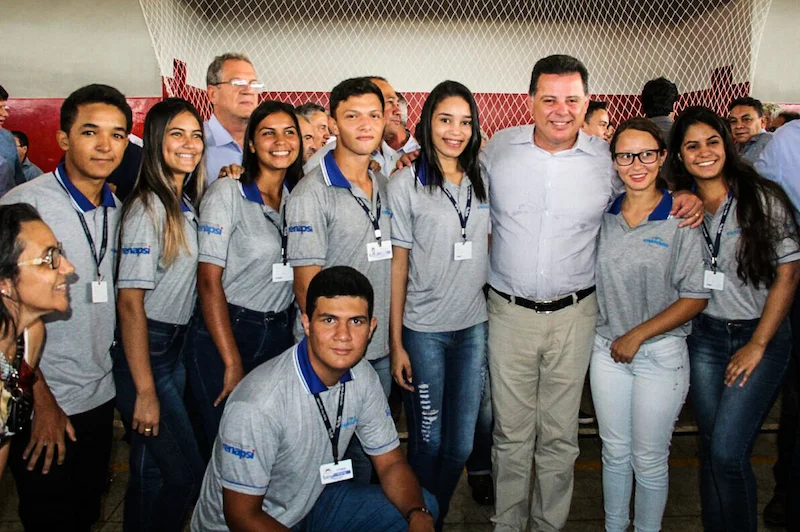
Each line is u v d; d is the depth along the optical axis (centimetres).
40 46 752
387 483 204
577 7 827
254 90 326
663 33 824
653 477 236
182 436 224
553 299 239
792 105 819
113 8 751
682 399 233
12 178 336
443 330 238
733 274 223
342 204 225
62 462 193
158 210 207
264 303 236
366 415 204
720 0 793
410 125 836
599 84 842
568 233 236
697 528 276
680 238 222
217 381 235
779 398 417
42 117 759
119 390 217
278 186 247
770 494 301
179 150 213
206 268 222
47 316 192
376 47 828
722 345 230
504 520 254
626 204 231
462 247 233
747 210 215
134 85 758
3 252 145
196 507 204
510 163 240
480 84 841
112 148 198
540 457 254
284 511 198
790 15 809
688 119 223
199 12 795
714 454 228
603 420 245
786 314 220
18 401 151
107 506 295
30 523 202
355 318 180
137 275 203
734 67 805
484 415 292
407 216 234
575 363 243
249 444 180
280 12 810
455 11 825
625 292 233
